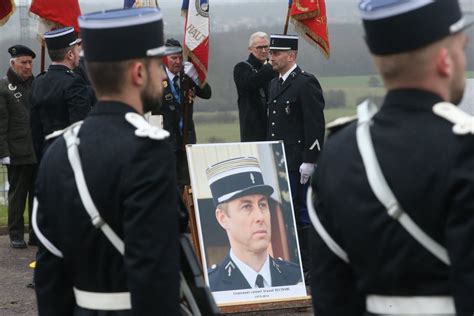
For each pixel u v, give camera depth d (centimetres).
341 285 407
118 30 451
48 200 467
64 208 455
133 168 438
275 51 1143
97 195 444
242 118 1287
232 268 962
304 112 1125
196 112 1416
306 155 1118
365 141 384
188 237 468
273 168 995
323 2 1267
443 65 375
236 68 1281
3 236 1491
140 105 464
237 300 955
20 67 1362
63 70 1130
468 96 833
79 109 1111
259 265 969
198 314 468
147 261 430
